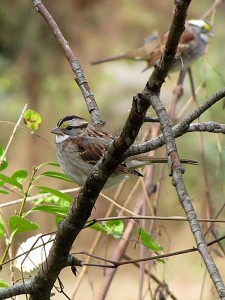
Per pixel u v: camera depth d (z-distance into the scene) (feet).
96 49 56.34
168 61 13.64
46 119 55.36
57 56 56.29
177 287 48.98
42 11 22.00
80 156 26.53
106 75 57.41
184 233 50.42
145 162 25.16
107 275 25.41
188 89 47.52
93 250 26.45
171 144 12.87
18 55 55.83
